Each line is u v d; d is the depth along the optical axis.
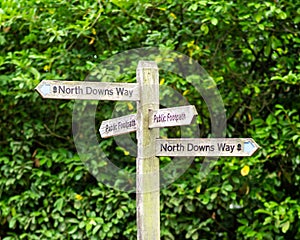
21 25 4.96
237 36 4.90
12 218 4.93
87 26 4.71
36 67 4.92
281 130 4.69
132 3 4.75
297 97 4.93
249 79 4.97
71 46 4.92
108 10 4.75
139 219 3.10
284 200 4.82
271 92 4.96
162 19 4.89
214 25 4.75
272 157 4.79
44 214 4.90
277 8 4.54
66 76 4.84
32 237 4.90
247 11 4.66
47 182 4.91
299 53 4.83
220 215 4.91
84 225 4.76
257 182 4.76
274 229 4.65
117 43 4.92
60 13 4.91
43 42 4.95
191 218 4.82
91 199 4.88
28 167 4.92
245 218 4.89
